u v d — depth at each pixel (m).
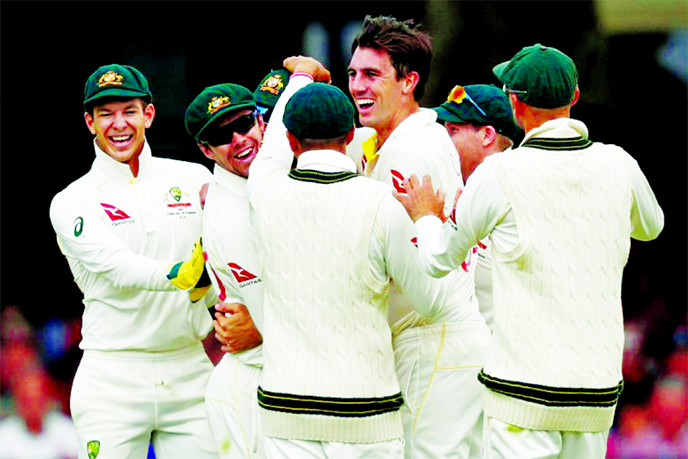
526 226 18.11
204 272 21.39
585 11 41.62
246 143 20.84
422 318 20.28
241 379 21.03
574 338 18.09
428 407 20.20
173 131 44.09
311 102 19.02
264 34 44.38
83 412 22.72
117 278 21.91
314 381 18.70
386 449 18.91
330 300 18.73
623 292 45.44
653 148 45.56
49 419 38.47
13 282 47.62
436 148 20.03
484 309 22.69
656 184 46.47
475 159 22.89
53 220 22.64
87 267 22.28
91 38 44.91
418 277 18.94
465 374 20.25
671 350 41.09
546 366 18.05
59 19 44.62
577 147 18.41
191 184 23.27
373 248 18.67
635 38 44.12
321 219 18.78
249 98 21.06
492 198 18.20
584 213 18.22
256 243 19.56
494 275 18.52
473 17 41.62
